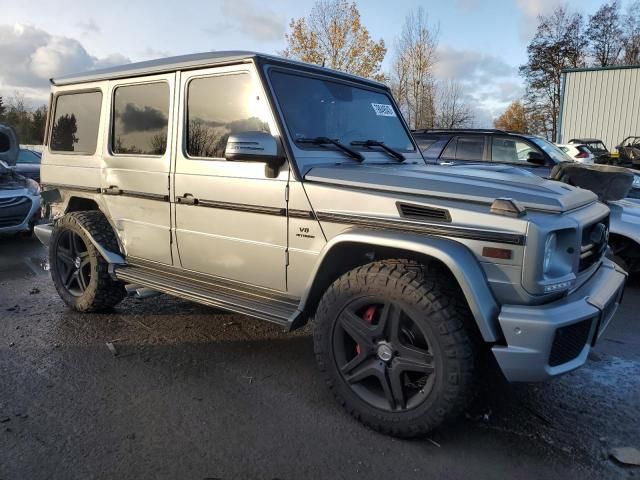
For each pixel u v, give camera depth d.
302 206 3.23
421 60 31.03
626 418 3.19
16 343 4.23
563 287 2.72
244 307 3.49
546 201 2.76
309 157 3.36
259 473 2.64
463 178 3.06
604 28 53.72
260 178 3.40
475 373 2.78
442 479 2.62
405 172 3.21
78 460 2.71
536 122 58.19
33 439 2.89
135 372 3.73
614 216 6.04
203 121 3.75
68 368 3.79
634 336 4.56
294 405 3.30
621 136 24.58
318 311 3.12
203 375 3.70
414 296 2.75
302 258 3.27
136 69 4.20
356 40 28.39
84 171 4.70
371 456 2.79
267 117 3.37
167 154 3.96
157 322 4.73
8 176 9.03
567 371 2.68
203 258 3.84
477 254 2.69
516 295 2.64
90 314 4.93
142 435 2.95
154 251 4.20
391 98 4.57
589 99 25.22
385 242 2.85
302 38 28.56
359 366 3.02
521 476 2.64
